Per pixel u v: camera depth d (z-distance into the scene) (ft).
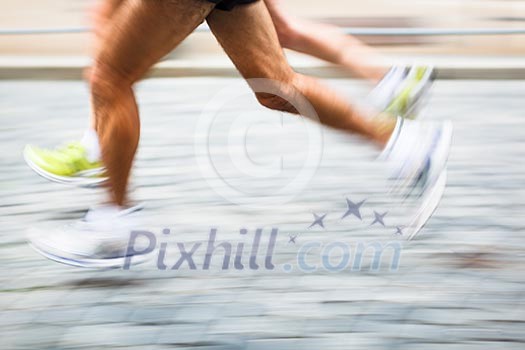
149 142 37.70
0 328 21.35
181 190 31.40
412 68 26.17
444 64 51.78
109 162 23.40
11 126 40.96
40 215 29.19
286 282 23.89
